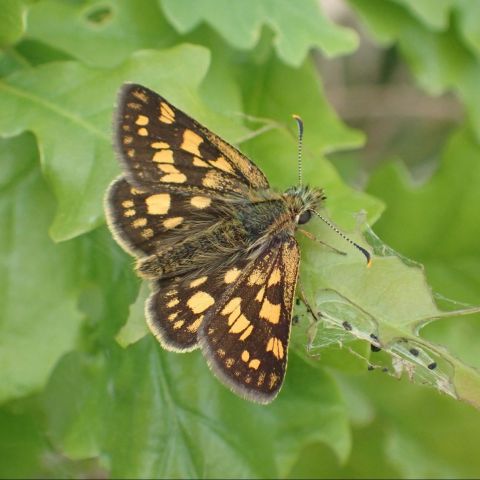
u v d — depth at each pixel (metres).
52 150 0.13
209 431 0.14
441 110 0.19
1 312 0.14
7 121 0.13
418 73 0.16
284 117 0.15
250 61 0.15
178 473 0.14
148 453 0.14
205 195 0.13
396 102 0.19
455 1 0.15
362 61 0.19
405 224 0.16
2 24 0.13
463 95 0.16
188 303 0.13
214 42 0.15
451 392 0.13
